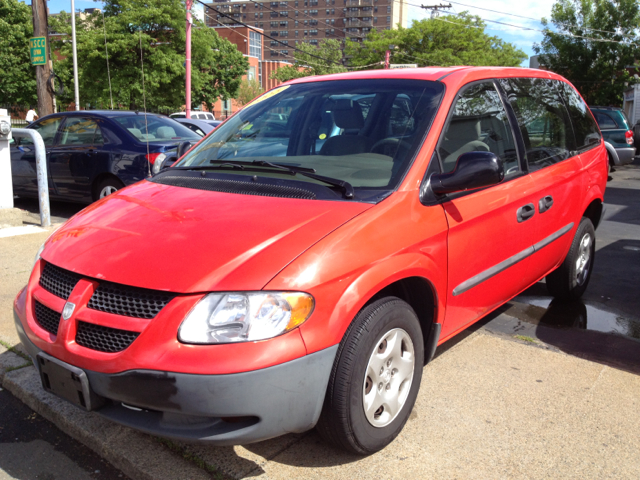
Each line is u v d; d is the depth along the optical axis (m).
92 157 7.57
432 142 2.86
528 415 2.86
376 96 3.21
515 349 3.68
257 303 2.07
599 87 34.22
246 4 175.25
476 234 2.99
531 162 3.64
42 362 2.34
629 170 15.97
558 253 4.13
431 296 2.78
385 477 2.38
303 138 3.21
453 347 3.71
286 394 2.10
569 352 3.75
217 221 2.42
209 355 2.01
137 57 29.97
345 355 2.25
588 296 4.97
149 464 2.46
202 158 3.35
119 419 2.19
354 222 2.40
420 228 2.61
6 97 40.47
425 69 3.44
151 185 3.03
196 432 2.09
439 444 2.61
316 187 2.66
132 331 2.12
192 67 33.19
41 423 2.90
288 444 2.60
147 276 2.16
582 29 34.19
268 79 106.50
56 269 2.49
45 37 14.66
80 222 2.73
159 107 32.16
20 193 8.54
